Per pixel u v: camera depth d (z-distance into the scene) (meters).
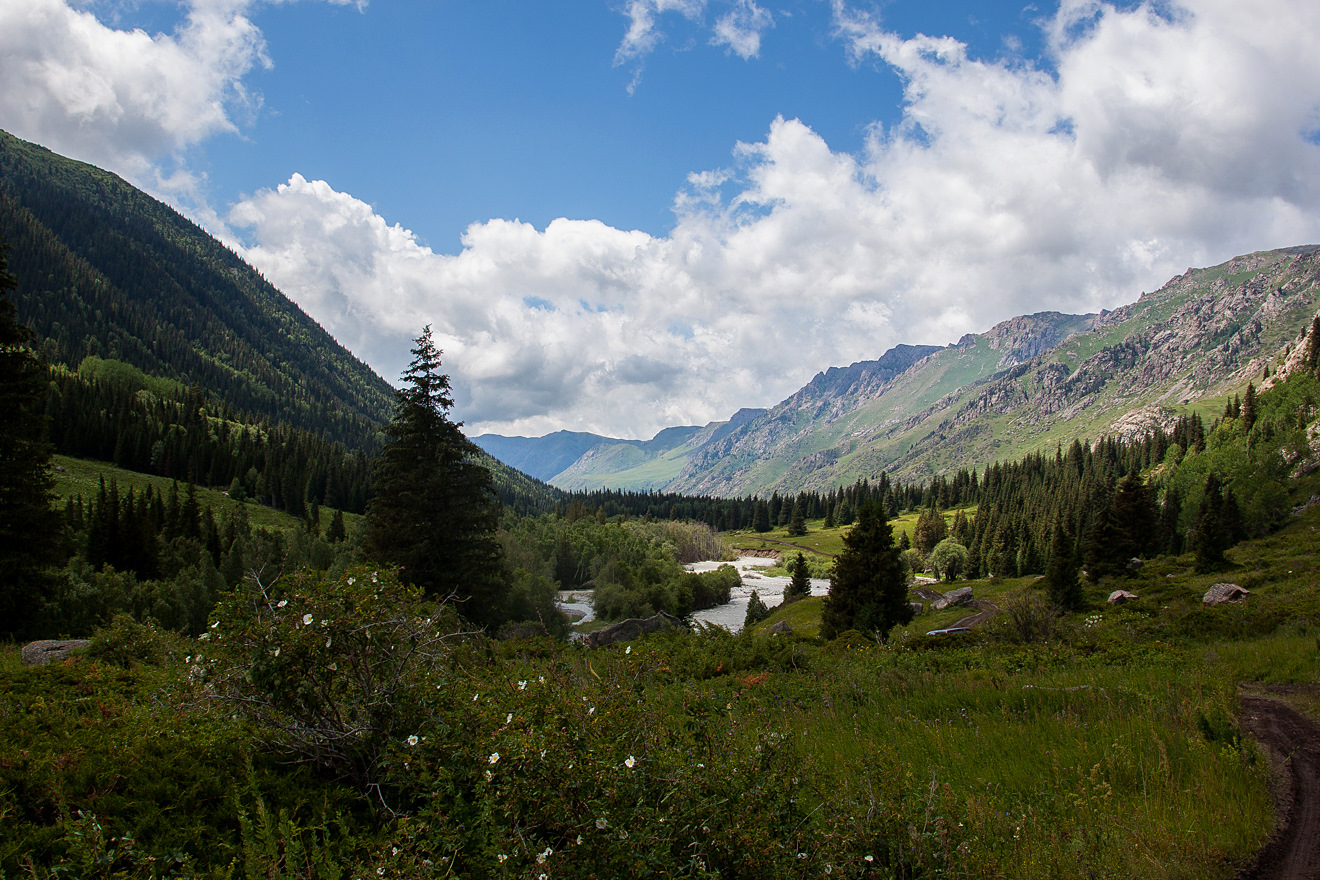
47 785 4.90
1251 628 22.88
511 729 4.60
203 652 5.62
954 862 4.95
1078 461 190.25
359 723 5.63
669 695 12.13
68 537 39.78
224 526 79.56
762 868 4.10
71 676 9.11
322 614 5.62
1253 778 7.58
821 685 14.33
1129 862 5.29
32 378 23.17
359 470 149.12
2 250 22.80
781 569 135.00
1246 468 76.00
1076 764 8.05
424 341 30.16
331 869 3.84
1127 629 24.30
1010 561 91.44
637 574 78.31
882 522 32.69
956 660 18.06
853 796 5.87
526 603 42.06
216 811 4.96
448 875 3.90
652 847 3.87
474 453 30.95
